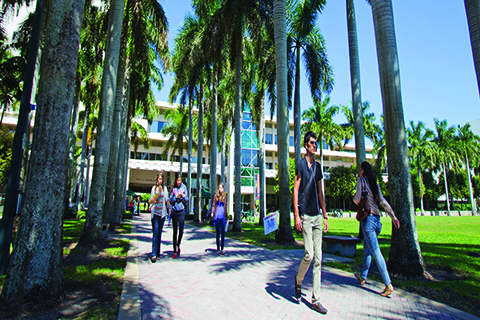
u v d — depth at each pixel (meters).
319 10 13.56
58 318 2.96
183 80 20.81
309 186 3.55
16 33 13.11
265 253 7.27
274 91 17.27
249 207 43.69
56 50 3.65
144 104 20.91
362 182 4.30
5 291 3.18
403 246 4.89
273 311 3.29
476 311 3.35
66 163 3.69
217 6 17.33
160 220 6.31
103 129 8.41
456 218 34.22
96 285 4.17
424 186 51.34
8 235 4.31
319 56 16.08
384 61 5.54
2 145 28.58
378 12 5.70
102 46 14.87
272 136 49.22
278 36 10.37
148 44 15.55
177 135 33.09
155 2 13.26
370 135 39.94
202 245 8.66
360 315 3.20
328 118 33.41
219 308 3.38
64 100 3.65
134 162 40.38
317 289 3.38
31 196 3.40
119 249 7.37
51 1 3.81
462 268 5.41
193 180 45.19
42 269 3.30
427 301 3.66
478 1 7.27
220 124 29.22
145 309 3.30
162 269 5.36
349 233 12.99
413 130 44.09
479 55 7.14
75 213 21.12
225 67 19.53
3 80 13.26
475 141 48.22
